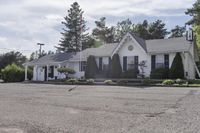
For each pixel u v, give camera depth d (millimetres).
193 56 32219
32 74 43594
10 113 9781
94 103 12336
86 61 36938
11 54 66312
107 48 37625
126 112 9750
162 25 64375
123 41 33781
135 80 29188
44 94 17297
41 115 9344
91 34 76375
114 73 33531
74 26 73812
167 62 31156
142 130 7062
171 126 7465
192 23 46344
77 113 9680
